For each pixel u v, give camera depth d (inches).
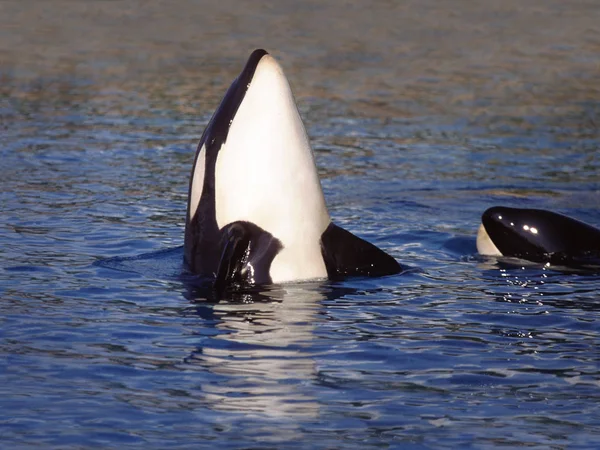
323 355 994.1
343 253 1318.9
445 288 1275.8
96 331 1066.1
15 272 1304.1
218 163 1299.2
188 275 1305.4
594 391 896.9
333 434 796.6
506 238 1472.7
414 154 2300.7
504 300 1221.7
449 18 4160.9
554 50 3754.9
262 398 873.5
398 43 3816.4
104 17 4047.7
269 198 1277.1
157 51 3612.2
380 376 933.8
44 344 1018.7
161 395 879.1
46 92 2979.8
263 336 1055.6
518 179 2068.2
